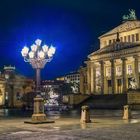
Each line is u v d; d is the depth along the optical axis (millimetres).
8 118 41000
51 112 63750
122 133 20750
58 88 170750
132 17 117625
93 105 82938
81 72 119750
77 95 90688
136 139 17500
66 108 85938
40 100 29812
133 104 72625
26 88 152750
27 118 40625
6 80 146000
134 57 91188
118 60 100000
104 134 20281
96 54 105375
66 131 22391
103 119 35781
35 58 29328
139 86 90000
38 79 29906
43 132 21922
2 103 138875
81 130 23062
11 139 18344
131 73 98000
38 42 29469
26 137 19172
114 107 75062
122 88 98250
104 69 106188
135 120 33812
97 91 106438
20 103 149000
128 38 106625
